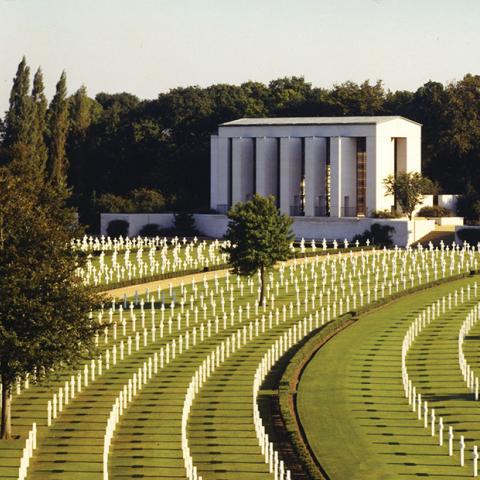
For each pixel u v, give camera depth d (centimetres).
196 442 17362
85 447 17125
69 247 18125
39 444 17288
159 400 19888
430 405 19588
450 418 18738
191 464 15525
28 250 17488
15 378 17650
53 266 17562
